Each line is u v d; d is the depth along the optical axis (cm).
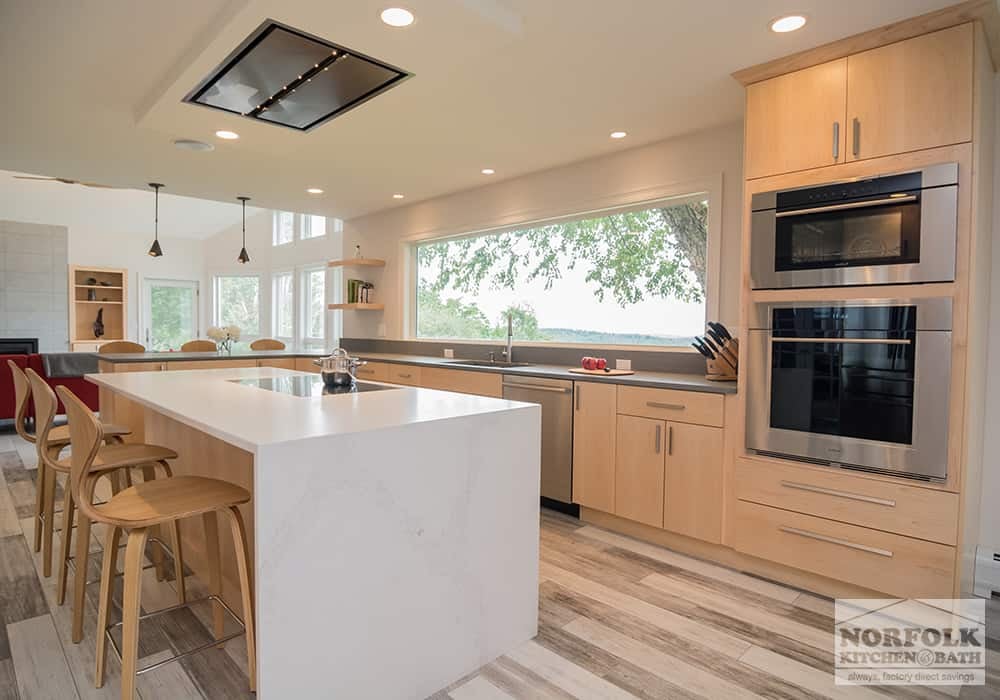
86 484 173
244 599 178
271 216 977
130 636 162
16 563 277
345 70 255
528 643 212
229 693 178
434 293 569
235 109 300
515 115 321
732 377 310
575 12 217
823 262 245
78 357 590
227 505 176
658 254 388
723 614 235
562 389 349
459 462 188
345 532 161
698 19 221
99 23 227
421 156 400
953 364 214
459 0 201
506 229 488
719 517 282
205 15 221
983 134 220
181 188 508
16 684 181
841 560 242
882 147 228
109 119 335
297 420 177
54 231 902
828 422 245
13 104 313
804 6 211
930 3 208
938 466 218
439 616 185
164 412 198
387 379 500
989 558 257
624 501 320
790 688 187
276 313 982
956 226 212
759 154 264
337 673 161
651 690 185
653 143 371
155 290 1040
